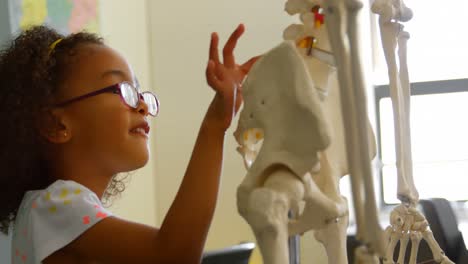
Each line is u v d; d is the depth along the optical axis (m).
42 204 0.94
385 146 3.16
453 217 2.39
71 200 0.92
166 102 3.07
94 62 0.99
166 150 3.05
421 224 1.19
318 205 0.90
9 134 1.00
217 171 0.86
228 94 0.85
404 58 1.13
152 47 3.08
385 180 3.15
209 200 0.85
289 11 1.00
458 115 3.20
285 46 0.85
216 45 0.85
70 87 0.98
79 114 0.97
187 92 3.06
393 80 1.09
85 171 0.98
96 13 2.41
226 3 3.03
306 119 0.82
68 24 2.16
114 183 1.27
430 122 3.22
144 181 2.88
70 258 0.92
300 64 0.84
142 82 2.96
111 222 0.90
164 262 0.85
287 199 0.82
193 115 3.05
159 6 3.07
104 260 0.89
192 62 3.06
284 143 0.85
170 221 0.85
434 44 3.22
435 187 3.21
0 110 1.01
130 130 0.98
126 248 0.87
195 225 0.84
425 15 3.23
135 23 2.89
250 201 0.81
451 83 3.20
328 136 0.81
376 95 3.16
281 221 0.81
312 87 0.83
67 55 1.00
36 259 0.91
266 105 0.87
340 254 0.97
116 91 0.98
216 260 1.72
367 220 0.67
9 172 1.01
